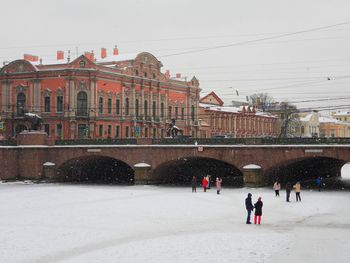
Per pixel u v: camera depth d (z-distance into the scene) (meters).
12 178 82.25
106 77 100.44
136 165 77.31
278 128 164.62
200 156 73.94
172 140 76.25
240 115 144.62
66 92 96.88
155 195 63.78
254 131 152.12
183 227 41.59
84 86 97.31
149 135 111.75
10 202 57.59
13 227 41.38
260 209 43.03
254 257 31.11
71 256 31.69
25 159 82.38
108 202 57.00
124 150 78.44
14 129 100.56
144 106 111.06
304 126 170.38
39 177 82.06
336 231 39.59
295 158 68.19
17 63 101.56
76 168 87.25
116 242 35.69
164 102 116.62
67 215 47.72
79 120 96.69
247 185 70.56
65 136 96.75
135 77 107.75
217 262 29.95
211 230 40.22
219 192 65.06
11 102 102.19
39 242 35.66
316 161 84.44
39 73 99.25
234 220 45.09
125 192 67.75
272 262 29.98
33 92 99.94
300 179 90.75
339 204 55.00
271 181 75.06
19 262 30.28
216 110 134.50
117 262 30.16
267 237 37.09
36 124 84.56
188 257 31.17
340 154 65.31
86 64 97.44
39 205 54.91
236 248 33.50
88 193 66.62
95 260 30.66
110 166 95.62
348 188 73.62
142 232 39.41
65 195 64.44
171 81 119.12
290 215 47.94
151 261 30.30
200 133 127.88
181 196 62.41
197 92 127.62
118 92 103.69
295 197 61.00
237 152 71.69
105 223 43.41
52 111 98.19
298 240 36.00
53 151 82.88
